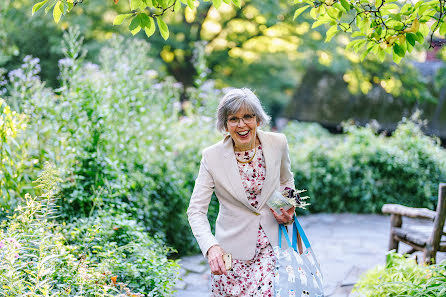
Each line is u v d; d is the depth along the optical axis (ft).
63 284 8.49
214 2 9.21
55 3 8.74
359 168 26.91
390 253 12.65
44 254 8.64
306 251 8.61
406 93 40.22
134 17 8.68
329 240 20.83
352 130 29.78
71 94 15.55
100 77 17.61
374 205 26.76
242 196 8.57
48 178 10.73
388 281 11.41
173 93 23.53
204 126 22.62
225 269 8.03
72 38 16.78
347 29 9.68
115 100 17.47
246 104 8.32
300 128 40.91
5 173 12.83
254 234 8.60
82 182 14.57
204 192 8.80
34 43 37.76
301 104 50.26
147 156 18.17
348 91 48.91
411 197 26.68
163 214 17.34
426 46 24.53
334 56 40.16
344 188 26.96
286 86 52.95
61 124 15.21
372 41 9.86
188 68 46.37
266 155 8.77
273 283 8.40
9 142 14.46
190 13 40.81
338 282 15.08
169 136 20.58
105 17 39.81
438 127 41.78
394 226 14.99
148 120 19.57
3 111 12.42
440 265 11.28
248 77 49.44
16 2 35.94
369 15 9.38
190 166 20.06
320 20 9.75
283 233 8.66
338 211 27.04
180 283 14.74
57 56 38.70
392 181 26.78
